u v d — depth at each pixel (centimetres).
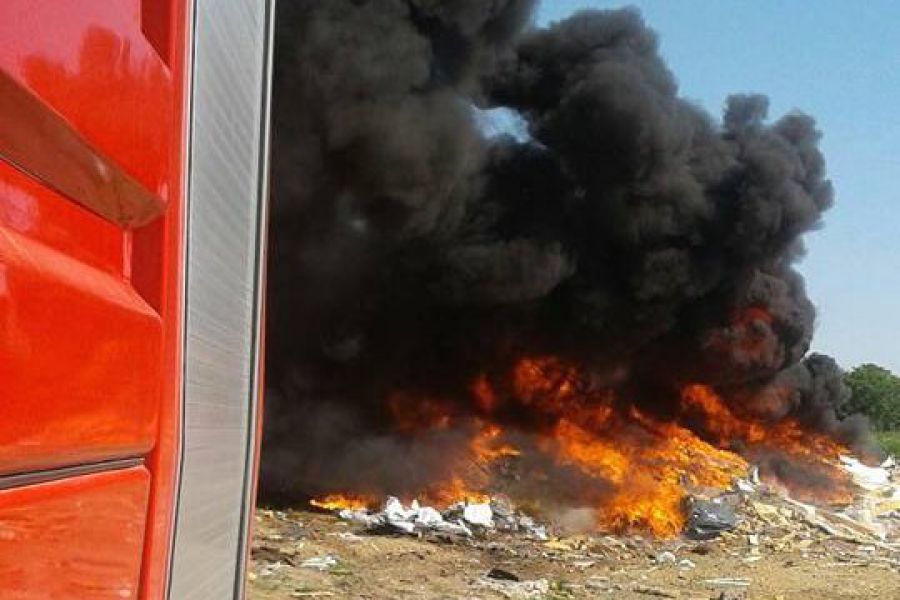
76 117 155
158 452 199
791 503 2066
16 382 132
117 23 173
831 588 1395
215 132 245
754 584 1412
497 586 1308
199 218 230
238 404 294
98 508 169
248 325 307
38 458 141
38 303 140
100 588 170
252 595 1121
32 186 150
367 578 1290
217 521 270
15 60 134
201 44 229
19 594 138
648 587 1363
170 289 206
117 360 173
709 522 1778
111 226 185
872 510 2281
